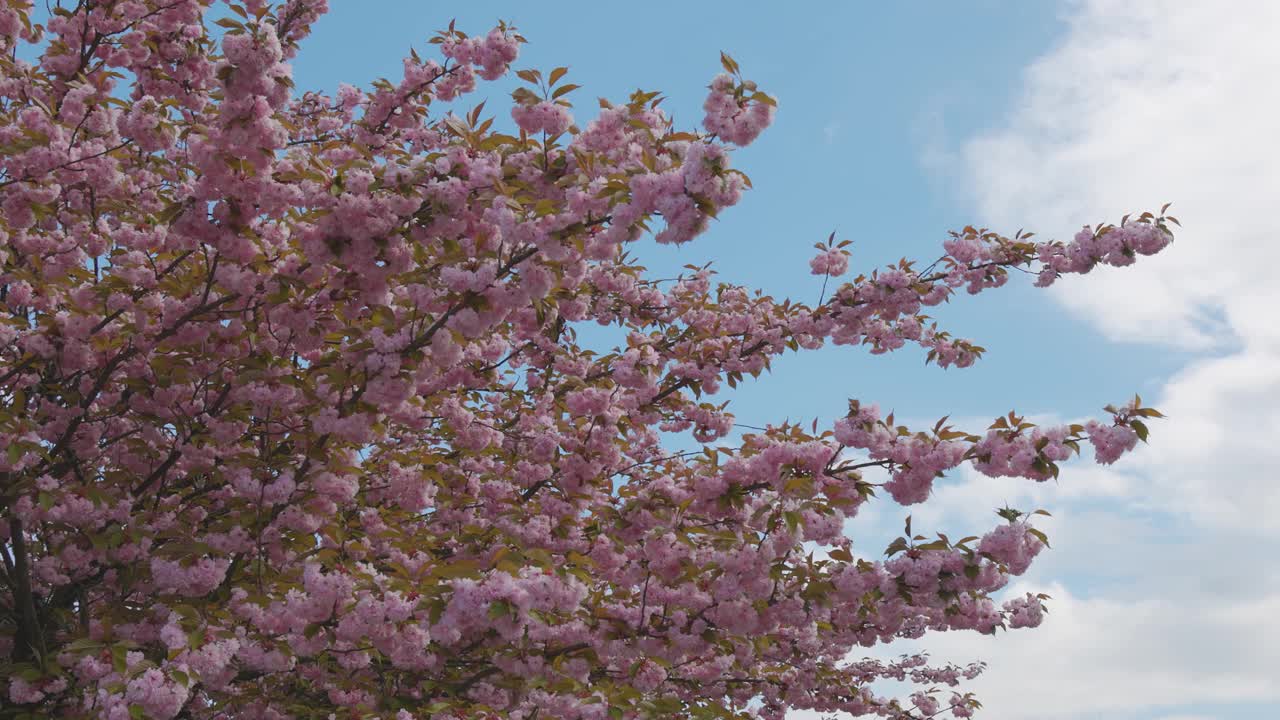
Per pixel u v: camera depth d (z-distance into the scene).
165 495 7.40
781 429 7.04
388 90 7.93
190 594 5.94
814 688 10.77
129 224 6.91
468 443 8.15
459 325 5.39
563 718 6.04
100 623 5.70
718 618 6.23
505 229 5.07
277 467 6.96
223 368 6.88
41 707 5.99
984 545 6.02
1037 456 5.80
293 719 6.69
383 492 8.20
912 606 6.62
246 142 5.10
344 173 5.39
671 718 6.80
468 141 5.49
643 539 6.73
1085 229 8.31
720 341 10.06
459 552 7.59
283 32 8.82
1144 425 5.74
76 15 7.36
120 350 6.94
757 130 4.60
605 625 6.29
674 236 4.37
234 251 5.65
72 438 6.84
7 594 6.94
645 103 5.41
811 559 6.79
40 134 6.31
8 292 7.63
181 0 7.24
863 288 9.34
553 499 7.55
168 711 4.86
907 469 6.07
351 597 5.26
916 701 12.88
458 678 7.19
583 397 7.68
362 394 5.96
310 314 6.21
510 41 6.97
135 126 6.34
